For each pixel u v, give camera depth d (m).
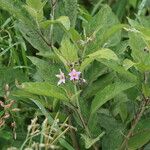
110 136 0.68
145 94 0.62
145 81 0.62
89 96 0.69
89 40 0.65
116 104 0.70
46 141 0.62
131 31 0.61
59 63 0.68
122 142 0.67
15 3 0.70
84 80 0.65
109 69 0.69
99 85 0.68
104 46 0.68
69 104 0.64
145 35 0.57
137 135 0.66
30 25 0.69
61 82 0.62
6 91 0.68
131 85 0.61
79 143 0.70
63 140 0.65
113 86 0.61
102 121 0.70
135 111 0.68
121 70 0.61
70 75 0.60
